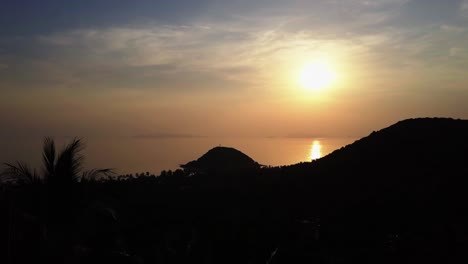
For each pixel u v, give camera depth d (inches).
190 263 875.4
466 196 1526.8
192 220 1389.0
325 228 1373.0
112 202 922.7
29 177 613.6
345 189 1898.4
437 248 1068.5
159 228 1130.7
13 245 545.6
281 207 1736.0
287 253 991.0
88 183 658.8
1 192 573.6
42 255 573.0
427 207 1503.4
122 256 689.0
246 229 1279.5
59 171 613.3
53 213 604.1
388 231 1309.1
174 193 2015.3
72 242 610.2
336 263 976.3
